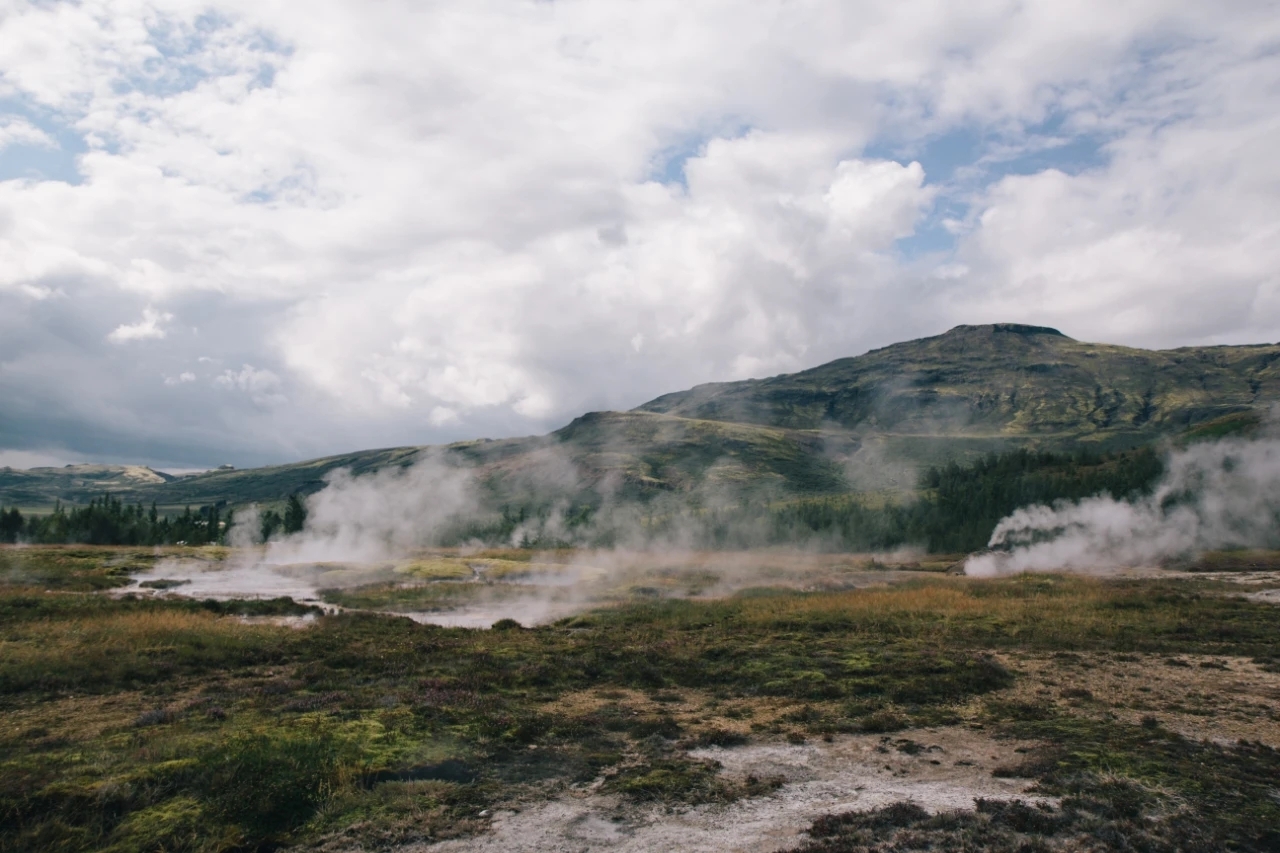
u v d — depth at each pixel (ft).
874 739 56.75
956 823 38.55
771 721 62.28
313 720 56.29
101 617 110.63
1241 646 94.53
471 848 37.19
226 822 38.75
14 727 55.21
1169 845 35.37
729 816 41.27
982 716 62.28
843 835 37.65
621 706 67.72
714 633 112.37
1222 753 49.65
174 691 69.21
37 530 380.17
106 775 43.83
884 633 108.68
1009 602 141.38
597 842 37.81
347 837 38.32
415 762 48.62
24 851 35.27
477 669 81.61
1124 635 102.83
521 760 51.13
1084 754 49.37
